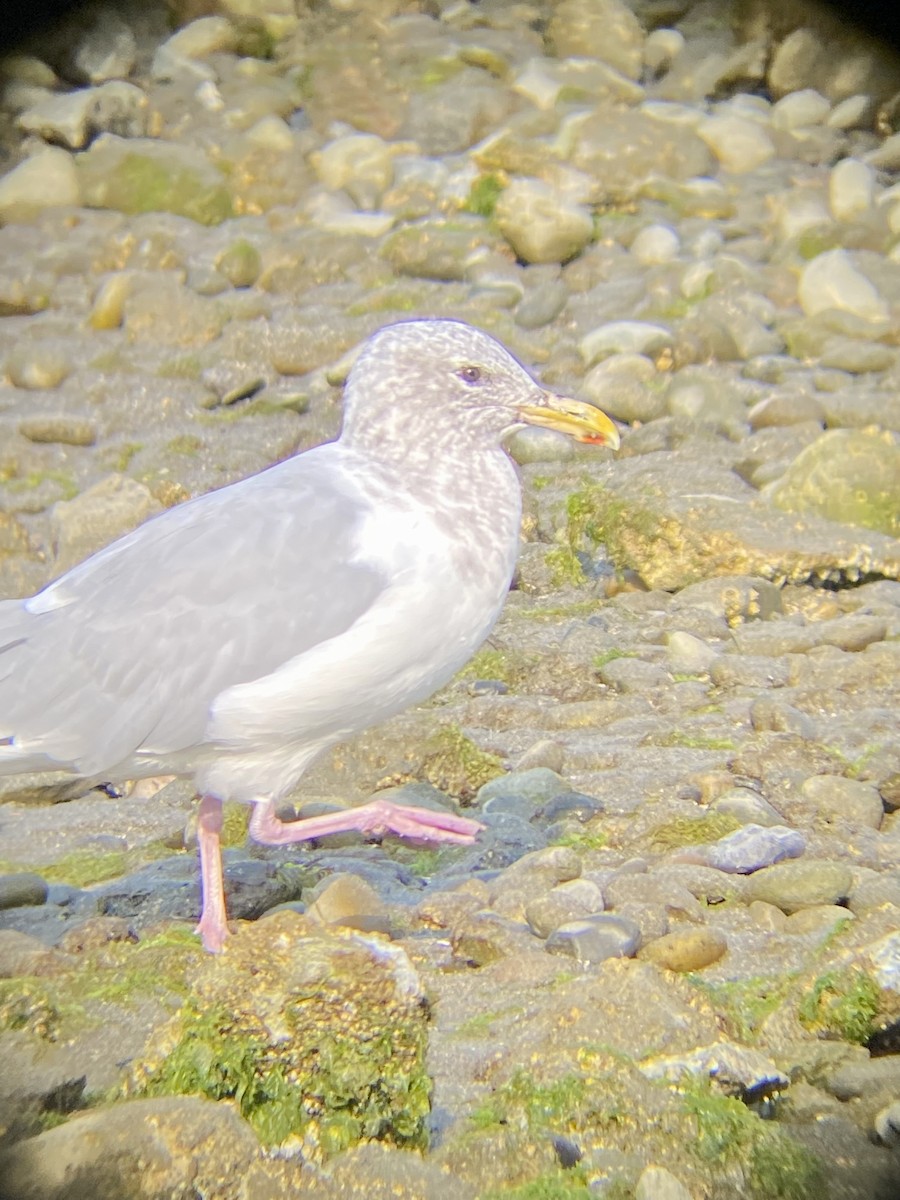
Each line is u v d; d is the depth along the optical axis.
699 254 11.28
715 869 4.84
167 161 12.37
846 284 10.39
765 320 10.25
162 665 4.45
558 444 8.63
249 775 4.64
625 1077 3.72
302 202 12.31
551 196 11.20
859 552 7.27
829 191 11.99
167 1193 3.40
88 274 11.46
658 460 8.51
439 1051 3.98
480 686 6.45
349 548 4.50
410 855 5.26
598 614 7.15
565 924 4.47
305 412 9.52
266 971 3.75
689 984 4.04
